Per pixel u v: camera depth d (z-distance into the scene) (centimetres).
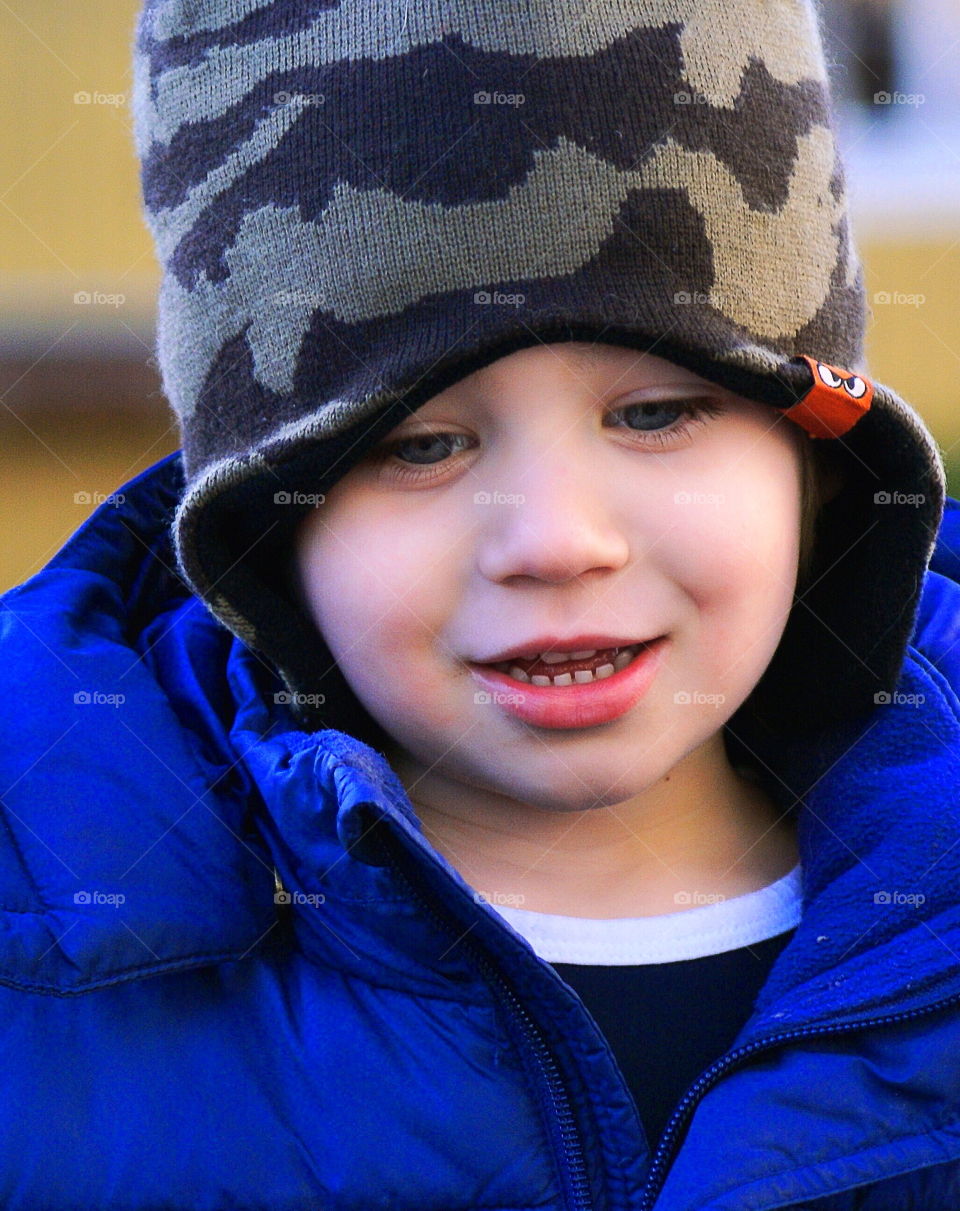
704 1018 229
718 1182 199
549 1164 209
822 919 227
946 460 598
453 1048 212
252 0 223
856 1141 205
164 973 214
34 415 649
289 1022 217
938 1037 213
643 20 211
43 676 242
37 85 646
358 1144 207
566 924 234
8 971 205
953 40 710
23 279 654
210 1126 210
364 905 217
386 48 210
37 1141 210
